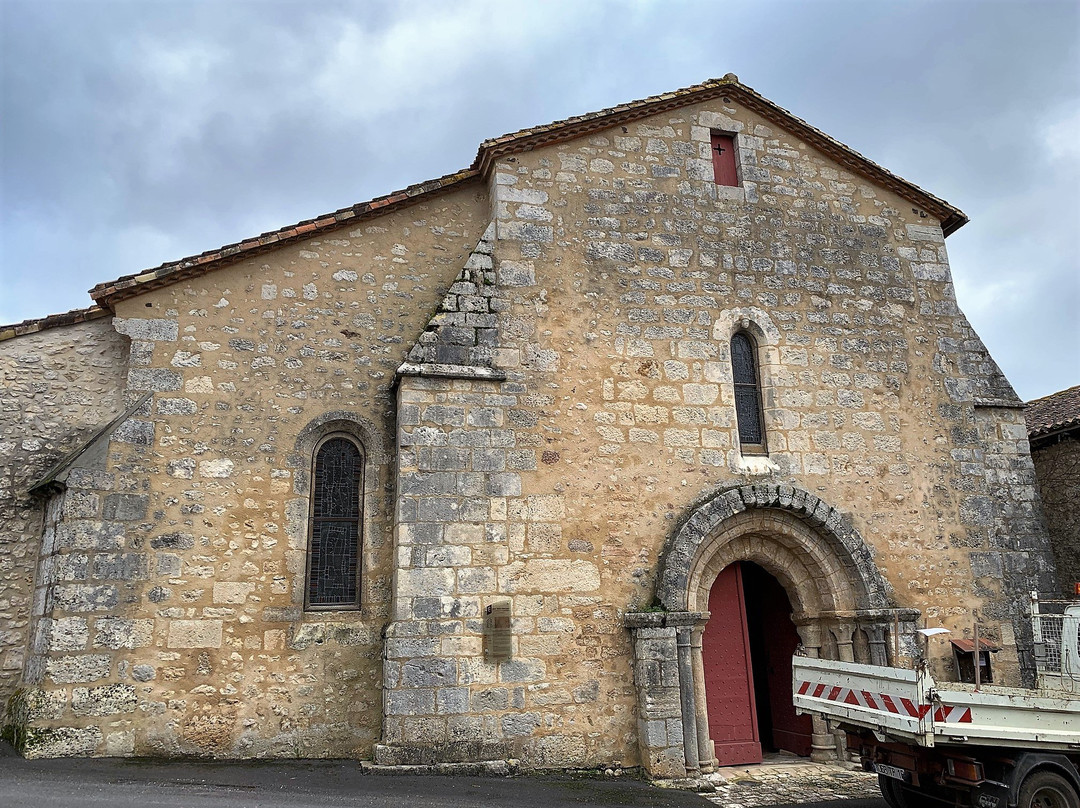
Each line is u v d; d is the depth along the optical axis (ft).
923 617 33.78
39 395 30.81
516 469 30.50
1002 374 38.29
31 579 29.73
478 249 32.68
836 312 36.68
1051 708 22.82
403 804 22.86
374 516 31.73
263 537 30.40
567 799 24.85
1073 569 41.65
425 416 30.04
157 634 28.40
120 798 21.39
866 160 38.42
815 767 31.32
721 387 34.06
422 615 28.12
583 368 32.42
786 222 37.14
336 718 29.53
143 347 30.76
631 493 31.71
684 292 34.68
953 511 35.63
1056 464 43.29
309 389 32.37
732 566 33.96
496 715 27.99
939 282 38.83
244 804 21.63
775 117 38.24
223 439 30.83
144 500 29.32
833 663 24.99
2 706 28.53
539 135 34.17
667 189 35.76
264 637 29.55
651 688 28.94
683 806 25.22
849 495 34.40
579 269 33.58
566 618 29.63
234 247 32.27
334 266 34.06
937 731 21.15
